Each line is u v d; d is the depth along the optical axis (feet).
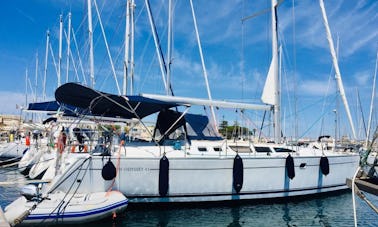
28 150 44.83
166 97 27.68
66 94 25.52
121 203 22.25
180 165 25.72
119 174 24.67
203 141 29.35
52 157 30.04
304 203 29.04
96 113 30.99
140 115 33.27
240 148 29.30
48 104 34.58
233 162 27.04
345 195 31.86
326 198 30.76
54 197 22.17
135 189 25.03
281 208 27.48
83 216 20.58
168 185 25.45
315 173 30.19
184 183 25.88
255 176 27.61
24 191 20.63
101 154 24.77
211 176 26.53
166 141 30.07
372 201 30.19
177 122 30.50
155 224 22.97
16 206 20.30
